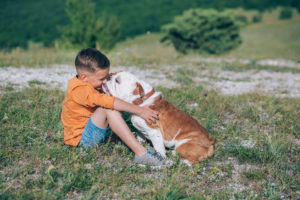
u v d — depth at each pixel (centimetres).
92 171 289
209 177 296
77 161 302
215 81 761
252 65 1062
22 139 340
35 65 819
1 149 315
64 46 1268
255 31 3145
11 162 295
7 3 4081
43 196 240
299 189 283
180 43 1475
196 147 315
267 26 3428
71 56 986
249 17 3850
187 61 1079
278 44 2314
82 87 290
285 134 413
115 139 359
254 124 452
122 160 319
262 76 892
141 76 758
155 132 315
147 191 261
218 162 334
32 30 2892
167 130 322
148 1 4000
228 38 1480
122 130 296
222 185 288
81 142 317
